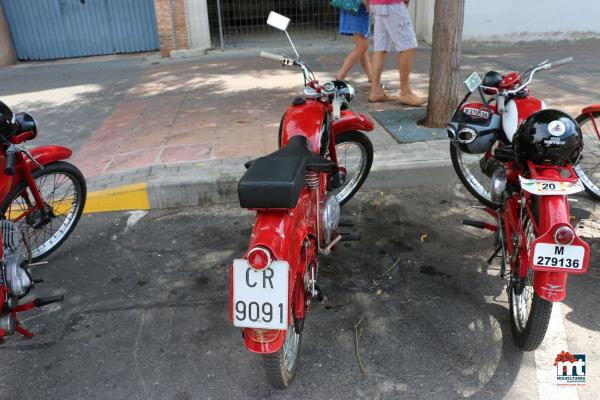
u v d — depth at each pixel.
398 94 7.22
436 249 4.00
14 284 3.03
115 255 4.16
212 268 3.93
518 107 3.64
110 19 11.69
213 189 4.87
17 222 4.05
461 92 7.00
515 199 3.00
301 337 3.12
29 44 11.70
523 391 2.68
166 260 4.06
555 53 9.75
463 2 5.42
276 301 2.30
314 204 3.03
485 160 3.98
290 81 8.34
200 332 3.25
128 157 5.57
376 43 6.65
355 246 4.09
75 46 11.83
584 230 4.13
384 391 2.72
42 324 3.38
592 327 3.10
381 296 3.48
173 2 10.72
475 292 3.48
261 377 2.87
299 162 2.58
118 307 3.53
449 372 2.82
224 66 9.76
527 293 2.97
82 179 4.25
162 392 2.79
